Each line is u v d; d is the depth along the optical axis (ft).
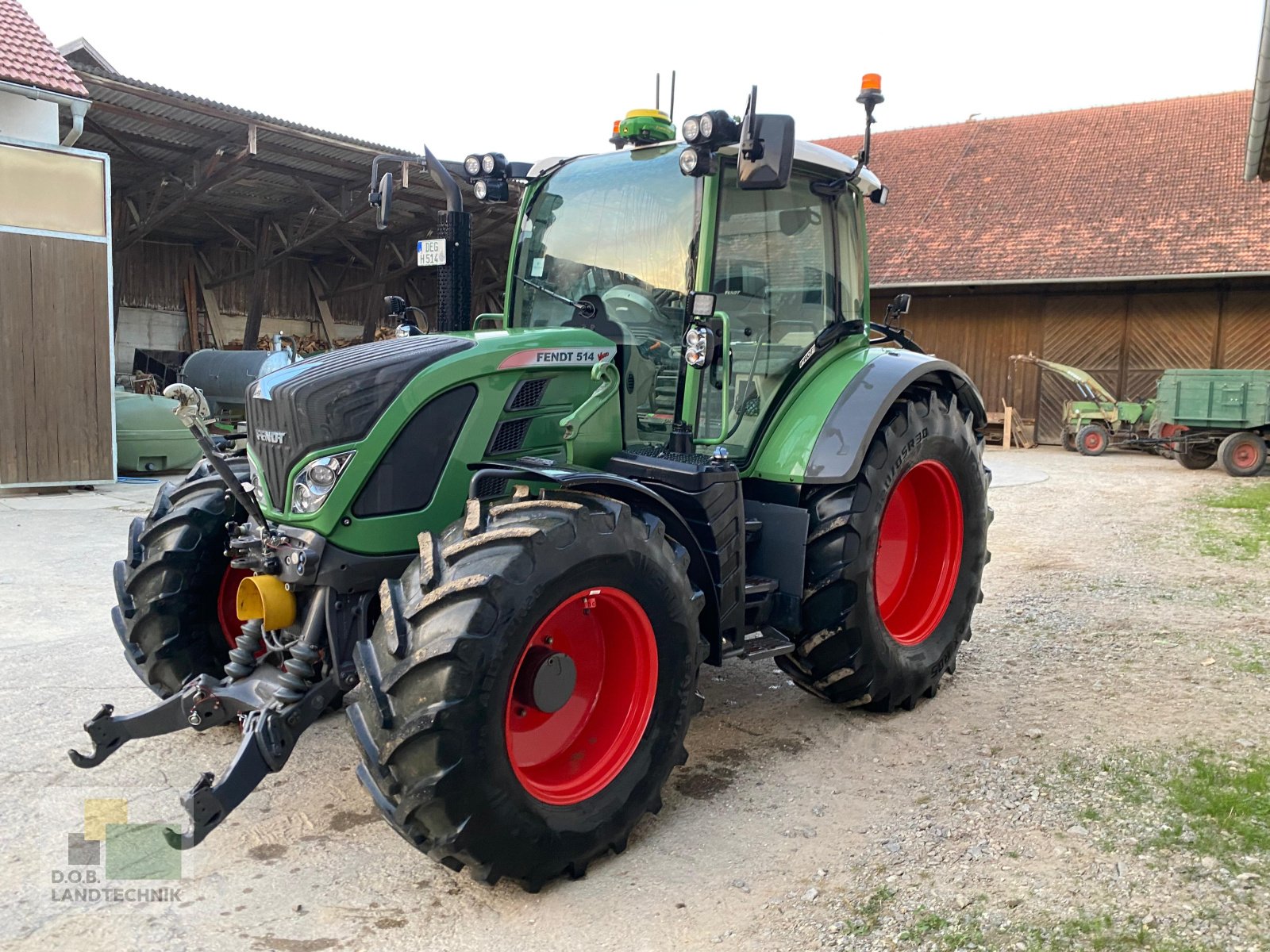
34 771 10.96
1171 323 53.26
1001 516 29.43
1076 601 18.78
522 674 8.80
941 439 13.42
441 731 7.90
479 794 8.11
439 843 8.18
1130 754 11.30
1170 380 42.37
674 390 11.78
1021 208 58.18
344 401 9.32
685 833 9.93
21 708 12.78
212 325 60.23
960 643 14.06
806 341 13.51
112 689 13.47
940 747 11.96
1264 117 27.12
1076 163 60.49
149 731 9.94
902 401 13.12
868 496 12.07
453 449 10.00
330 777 11.11
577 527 8.83
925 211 60.85
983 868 8.95
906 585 14.15
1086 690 13.70
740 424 12.41
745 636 11.63
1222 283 51.72
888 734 12.45
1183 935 7.77
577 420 10.62
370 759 8.08
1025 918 8.09
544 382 10.66
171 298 59.00
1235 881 8.52
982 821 9.88
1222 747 11.41
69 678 13.88
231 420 39.22
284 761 8.94
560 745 9.55
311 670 9.37
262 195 50.08
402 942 8.01
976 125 68.44
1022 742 11.93
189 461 36.86
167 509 12.21
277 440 9.61
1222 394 40.73
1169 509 30.50
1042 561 22.63
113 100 35.63
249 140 36.94
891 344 15.20
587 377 11.07
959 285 53.93
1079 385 53.31
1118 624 17.08
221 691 9.87
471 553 8.47
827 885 8.83
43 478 30.86
